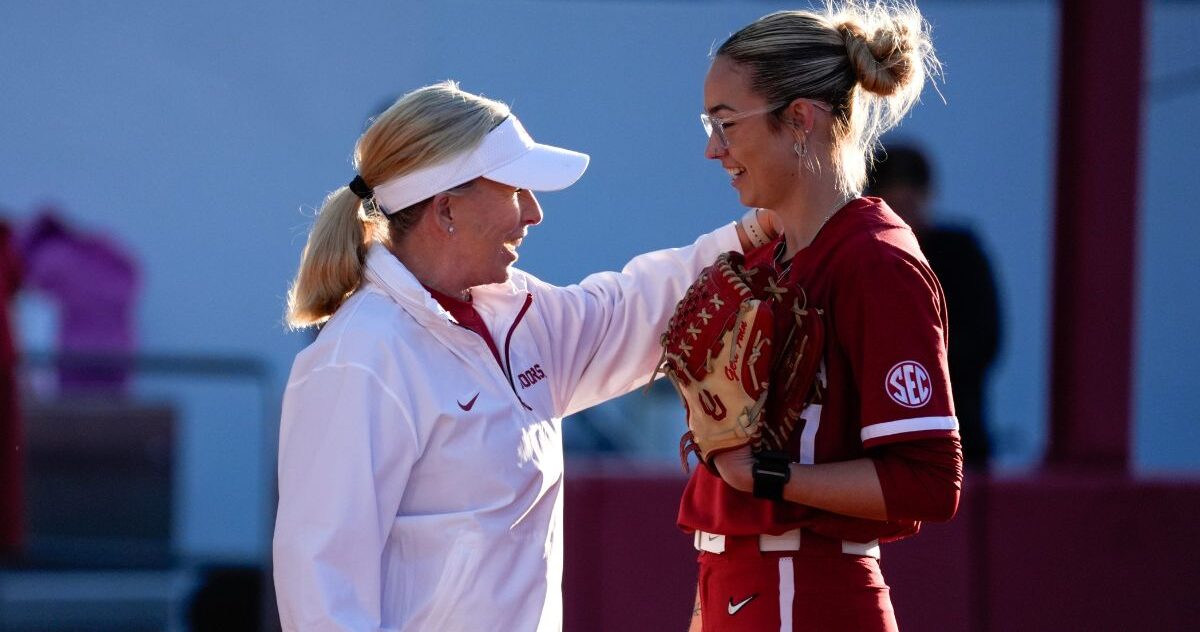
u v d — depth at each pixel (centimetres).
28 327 2723
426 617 898
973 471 1730
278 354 2989
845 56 924
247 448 2461
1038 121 3219
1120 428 1744
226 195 2986
